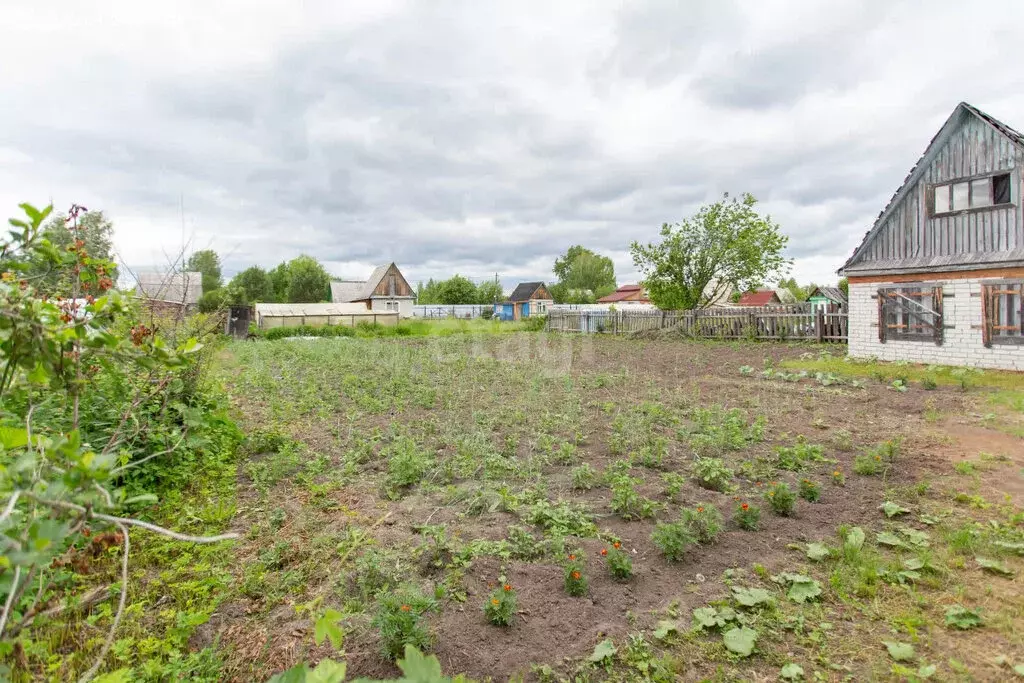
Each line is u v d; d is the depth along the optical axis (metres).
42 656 2.76
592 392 10.75
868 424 7.99
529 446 6.77
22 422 3.67
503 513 4.74
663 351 19.22
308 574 3.69
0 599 2.47
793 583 3.60
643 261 28.30
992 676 2.74
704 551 4.09
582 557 3.87
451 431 7.33
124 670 1.90
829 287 39.31
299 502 4.96
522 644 3.03
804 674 2.79
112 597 3.36
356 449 6.59
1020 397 9.27
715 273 26.89
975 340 12.58
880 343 14.66
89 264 3.01
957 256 12.92
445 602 3.36
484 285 68.38
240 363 15.68
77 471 1.36
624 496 4.75
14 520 1.52
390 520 4.54
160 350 2.11
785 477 5.66
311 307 39.28
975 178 12.54
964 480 5.52
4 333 1.83
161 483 5.07
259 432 6.97
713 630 3.17
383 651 2.87
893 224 14.33
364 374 13.15
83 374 2.76
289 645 2.98
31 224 2.34
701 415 8.15
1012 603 3.37
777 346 20.17
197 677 2.70
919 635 3.08
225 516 4.56
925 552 3.91
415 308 56.84
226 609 3.33
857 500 5.06
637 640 3.04
